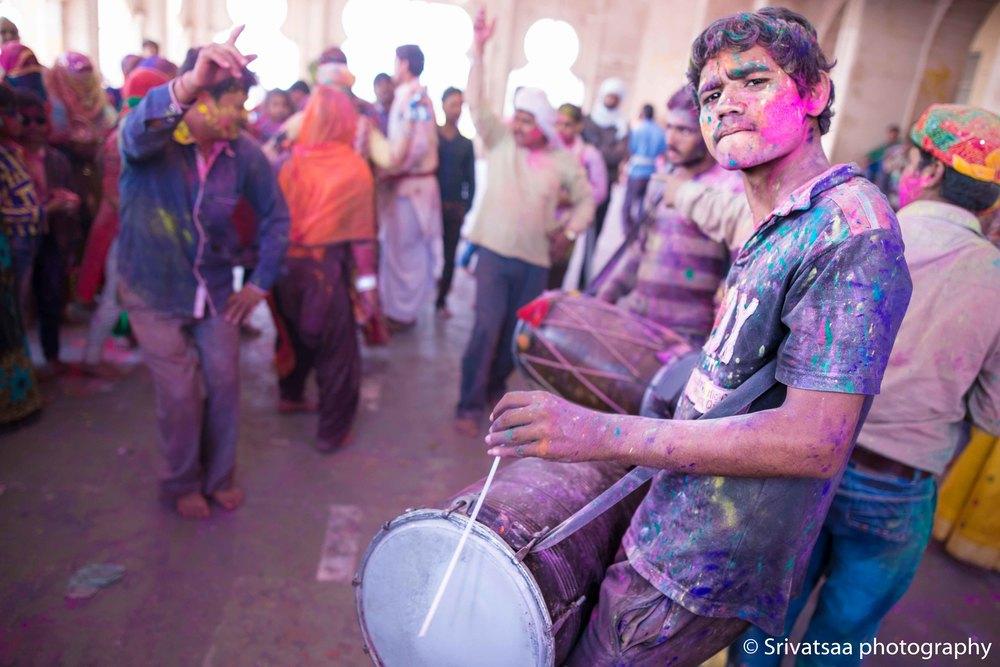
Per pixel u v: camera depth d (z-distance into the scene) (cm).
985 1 1015
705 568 122
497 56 1541
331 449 351
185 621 232
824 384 100
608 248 922
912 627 272
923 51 1052
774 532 118
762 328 112
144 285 255
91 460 321
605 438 112
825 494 120
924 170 174
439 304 605
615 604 131
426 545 137
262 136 568
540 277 387
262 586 252
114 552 261
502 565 129
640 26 1548
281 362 377
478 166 1319
